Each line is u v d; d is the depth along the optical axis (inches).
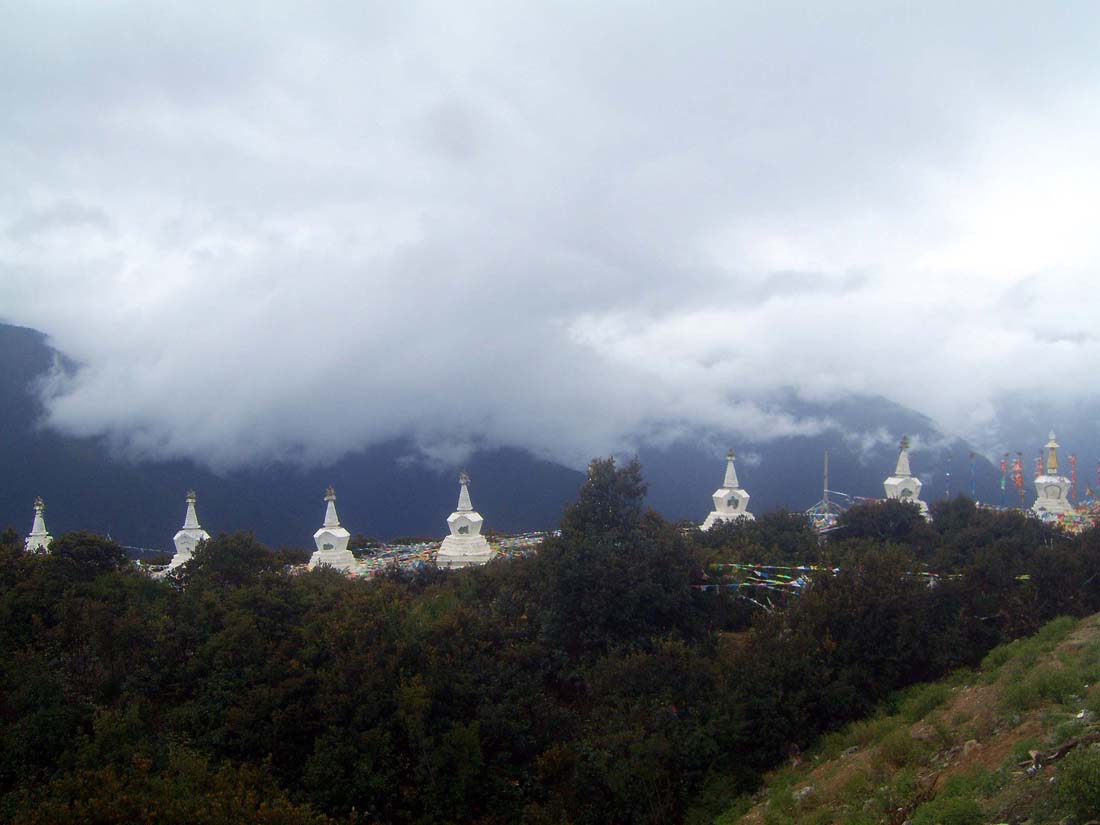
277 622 1117.1
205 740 917.2
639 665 1028.5
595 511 1309.1
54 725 905.5
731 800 876.6
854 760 839.7
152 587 1326.3
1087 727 634.2
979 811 580.7
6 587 1159.0
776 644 1026.1
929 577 1262.3
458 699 981.8
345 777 882.8
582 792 906.1
